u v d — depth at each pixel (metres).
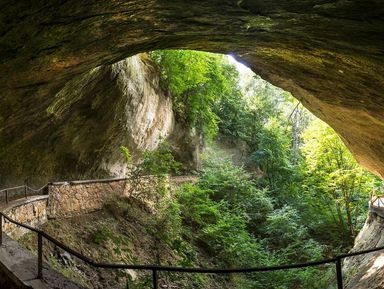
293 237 16.55
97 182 12.79
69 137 11.51
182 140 20.31
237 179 19.84
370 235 11.38
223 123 26.53
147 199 14.01
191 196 16.30
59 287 4.41
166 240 12.75
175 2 4.00
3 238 6.20
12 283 4.64
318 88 7.57
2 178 10.20
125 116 12.86
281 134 24.81
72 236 10.55
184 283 10.61
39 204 10.34
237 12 4.19
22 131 9.29
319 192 18.75
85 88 10.10
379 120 7.66
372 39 4.10
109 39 5.33
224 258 13.65
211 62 19.41
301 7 3.72
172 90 17.20
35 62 5.31
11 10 3.68
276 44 5.66
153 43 6.41
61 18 4.15
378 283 7.75
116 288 9.09
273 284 12.48
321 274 12.53
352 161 16.52
